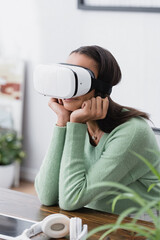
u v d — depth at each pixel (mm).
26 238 1298
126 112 1598
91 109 1534
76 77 1460
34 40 3752
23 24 3775
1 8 3848
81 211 1544
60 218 1332
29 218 1472
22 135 3975
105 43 3393
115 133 1569
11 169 3848
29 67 3830
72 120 1555
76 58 1552
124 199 1599
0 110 3949
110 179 1521
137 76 3293
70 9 3518
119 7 3244
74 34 3537
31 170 4012
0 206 1554
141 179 1615
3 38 3887
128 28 3271
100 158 1554
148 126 1588
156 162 1563
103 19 3369
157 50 3193
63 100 1569
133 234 1369
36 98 3852
